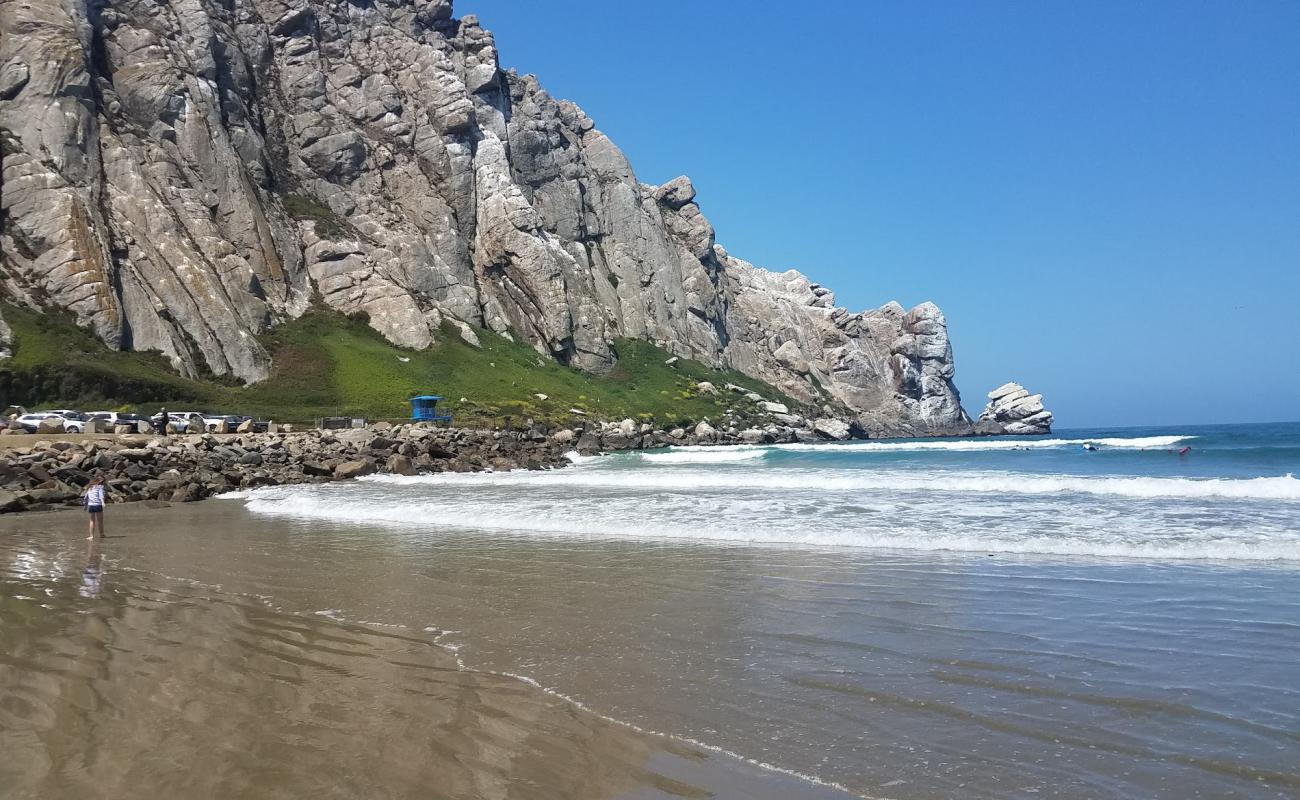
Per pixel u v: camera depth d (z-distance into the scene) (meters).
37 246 60.19
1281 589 10.18
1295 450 45.47
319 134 89.31
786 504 21.12
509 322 95.38
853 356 137.25
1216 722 5.87
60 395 53.69
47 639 8.77
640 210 123.56
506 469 45.88
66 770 5.22
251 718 6.22
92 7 71.56
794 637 8.38
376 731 5.94
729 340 128.00
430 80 98.31
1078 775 5.06
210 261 71.00
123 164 67.12
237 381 67.12
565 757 5.45
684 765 5.31
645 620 9.26
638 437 74.62
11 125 62.75
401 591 11.23
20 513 25.36
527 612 9.80
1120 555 12.84
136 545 17.00
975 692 6.60
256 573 12.98
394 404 69.44
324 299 81.69
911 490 25.48
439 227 92.69
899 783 4.98
